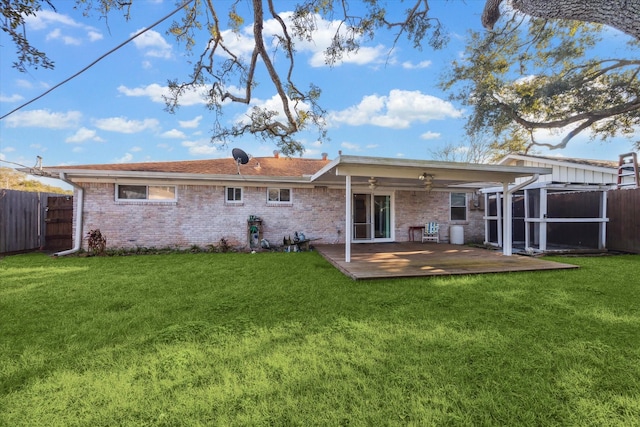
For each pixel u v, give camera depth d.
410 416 2.19
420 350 3.15
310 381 2.61
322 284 5.95
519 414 2.20
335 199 12.93
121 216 10.95
